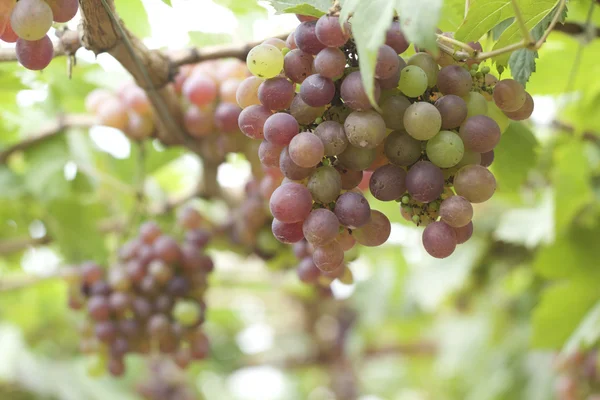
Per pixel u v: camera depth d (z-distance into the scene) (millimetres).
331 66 634
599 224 1105
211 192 1066
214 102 904
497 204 1405
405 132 648
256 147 914
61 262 1234
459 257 1437
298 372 2428
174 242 921
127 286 912
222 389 2092
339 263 659
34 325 1562
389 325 1908
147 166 1179
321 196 647
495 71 760
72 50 795
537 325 1118
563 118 1099
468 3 688
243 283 1620
